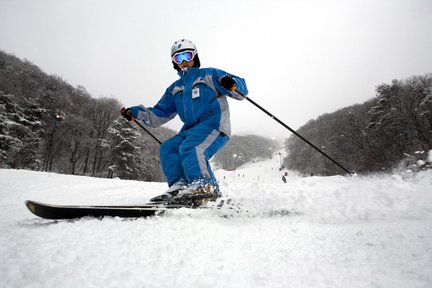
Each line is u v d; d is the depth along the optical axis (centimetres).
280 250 101
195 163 215
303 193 202
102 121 5003
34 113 3953
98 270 75
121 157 3562
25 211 218
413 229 118
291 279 74
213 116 240
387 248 96
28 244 96
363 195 181
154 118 286
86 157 4362
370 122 4325
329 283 71
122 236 112
